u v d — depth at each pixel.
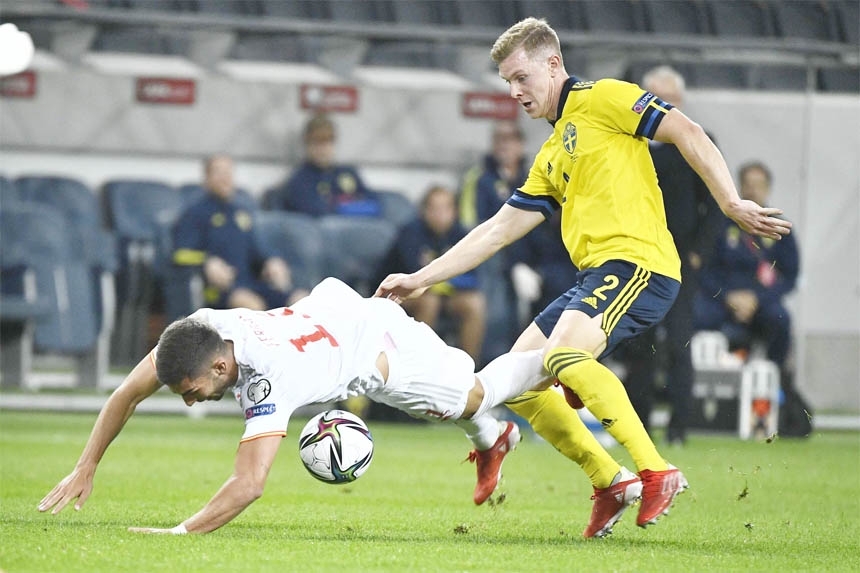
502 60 18.31
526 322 43.97
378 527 18.83
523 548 16.38
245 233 43.56
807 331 49.31
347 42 48.56
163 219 47.34
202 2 48.44
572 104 18.08
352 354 16.75
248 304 42.53
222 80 48.78
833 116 49.38
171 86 48.47
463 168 50.28
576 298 17.56
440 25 49.75
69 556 14.31
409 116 49.88
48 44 47.22
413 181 50.16
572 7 50.03
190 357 15.45
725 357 42.31
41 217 44.00
